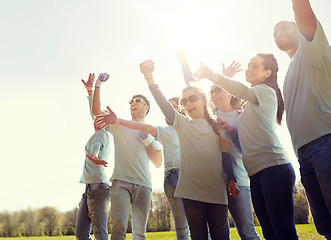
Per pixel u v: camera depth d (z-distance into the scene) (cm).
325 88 245
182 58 412
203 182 308
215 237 308
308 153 242
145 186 446
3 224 6394
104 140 494
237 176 362
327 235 260
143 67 326
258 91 309
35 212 6494
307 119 246
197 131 320
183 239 459
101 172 490
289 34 288
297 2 232
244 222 357
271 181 286
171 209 467
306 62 247
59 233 6400
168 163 466
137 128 354
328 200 225
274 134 303
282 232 278
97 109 469
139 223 436
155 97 325
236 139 346
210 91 427
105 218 484
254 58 343
